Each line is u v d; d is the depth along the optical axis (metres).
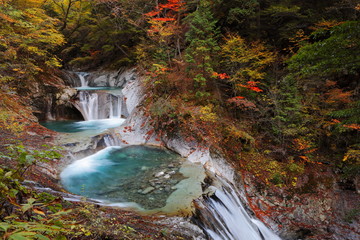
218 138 8.47
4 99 7.04
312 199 8.21
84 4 17.34
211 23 9.16
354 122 7.46
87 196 5.39
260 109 10.10
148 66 12.52
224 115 9.80
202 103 9.50
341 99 9.11
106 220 3.15
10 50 7.93
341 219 7.95
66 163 6.99
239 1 10.30
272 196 8.08
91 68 20.25
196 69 10.09
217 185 6.33
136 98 11.48
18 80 10.14
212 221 4.85
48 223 1.32
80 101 13.43
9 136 6.53
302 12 10.21
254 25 10.74
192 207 4.86
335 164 9.25
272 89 9.48
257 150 9.41
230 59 9.50
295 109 8.79
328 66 5.55
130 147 9.18
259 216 7.25
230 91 10.75
